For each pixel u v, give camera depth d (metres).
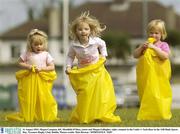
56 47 138.50
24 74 22.25
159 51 22.08
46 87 22.31
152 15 144.00
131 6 145.00
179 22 146.00
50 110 22.25
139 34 137.88
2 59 144.62
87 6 145.00
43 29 143.88
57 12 140.75
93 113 20.44
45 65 22.56
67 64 21.25
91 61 21.02
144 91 22.08
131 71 123.50
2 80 126.38
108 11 144.12
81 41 21.08
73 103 62.06
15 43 145.75
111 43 128.00
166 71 22.12
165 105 21.91
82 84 20.61
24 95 22.22
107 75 20.86
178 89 78.94
